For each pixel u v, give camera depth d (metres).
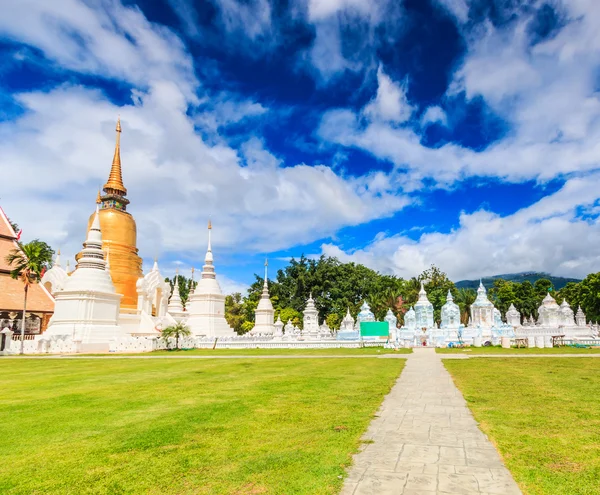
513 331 60.84
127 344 46.59
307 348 49.62
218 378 22.59
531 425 12.05
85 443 10.80
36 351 45.31
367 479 8.15
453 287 101.62
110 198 65.75
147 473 8.76
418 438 10.80
